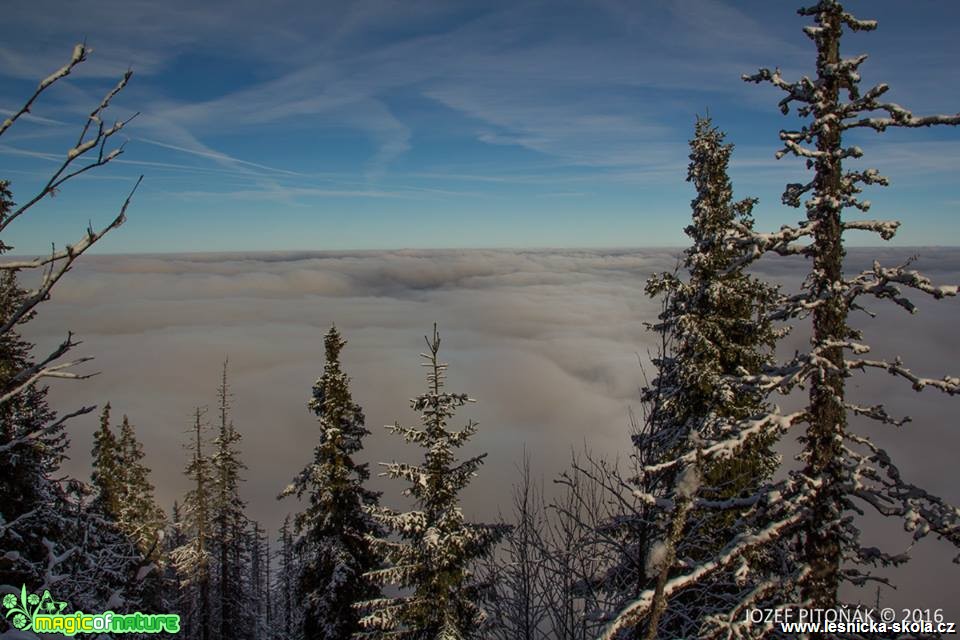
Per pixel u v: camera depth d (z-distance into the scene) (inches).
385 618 496.1
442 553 488.4
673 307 466.9
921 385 203.3
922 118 207.6
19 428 404.2
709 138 490.9
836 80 220.4
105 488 952.9
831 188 222.1
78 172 96.3
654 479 336.2
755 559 296.7
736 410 405.4
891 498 211.5
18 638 189.6
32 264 98.3
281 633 1248.8
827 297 219.6
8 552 218.7
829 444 226.1
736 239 233.6
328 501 687.7
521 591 370.0
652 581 330.0
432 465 526.6
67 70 93.4
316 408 724.7
